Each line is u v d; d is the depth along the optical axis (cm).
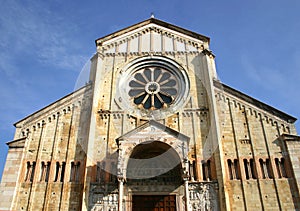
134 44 3872
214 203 2650
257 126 3033
